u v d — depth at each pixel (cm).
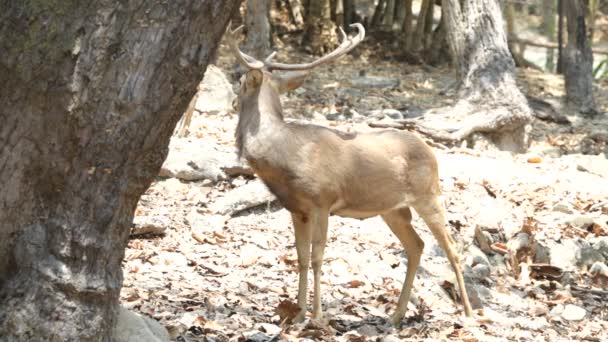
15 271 688
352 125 2141
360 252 1302
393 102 2538
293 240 1328
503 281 1355
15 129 668
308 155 978
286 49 2947
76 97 662
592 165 1973
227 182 1529
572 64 2719
